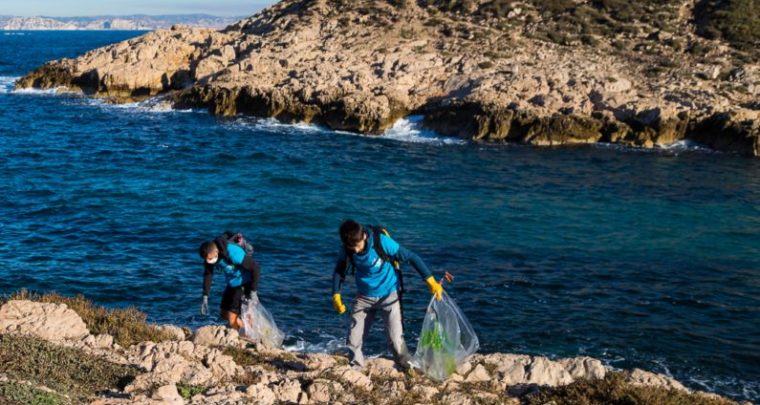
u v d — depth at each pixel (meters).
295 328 14.77
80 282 17.33
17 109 52.38
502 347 14.16
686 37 55.53
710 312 16.28
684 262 20.02
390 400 7.99
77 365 8.30
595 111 43.44
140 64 59.56
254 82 52.00
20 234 21.44
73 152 36.56
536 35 57.28
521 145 41.84
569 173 33.69
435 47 55.62
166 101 54.72
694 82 46.81
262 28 66.75
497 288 17.48
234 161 35.16
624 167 35.25
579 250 21.00
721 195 29.27
